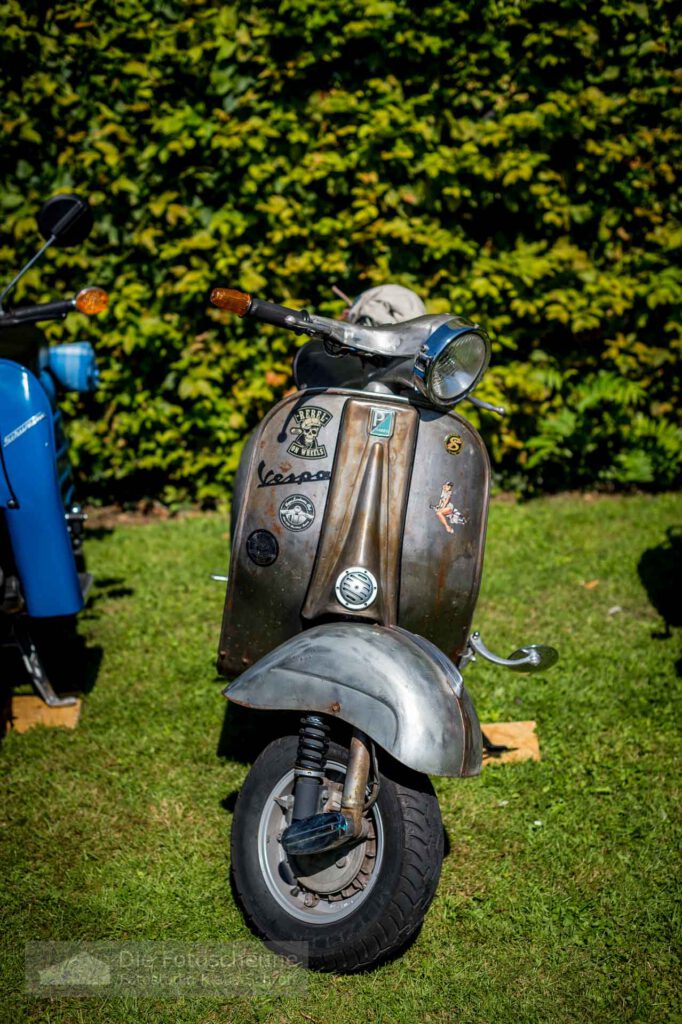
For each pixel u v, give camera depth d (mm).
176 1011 2482
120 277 5832
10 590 3414
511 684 4102
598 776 3482
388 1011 2482
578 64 6109
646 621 4754
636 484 6785
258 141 5621
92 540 5734
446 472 2799
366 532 2684
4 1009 2477
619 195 6336
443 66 5945
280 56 5762
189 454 6141
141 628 4621
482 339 2684
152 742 3688
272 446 2855
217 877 2971
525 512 6238
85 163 5594
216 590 5051
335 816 2398
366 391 2834
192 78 5762
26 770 3504
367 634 2572
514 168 5891
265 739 3713
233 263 5758
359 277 6043
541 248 6195
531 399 6332
